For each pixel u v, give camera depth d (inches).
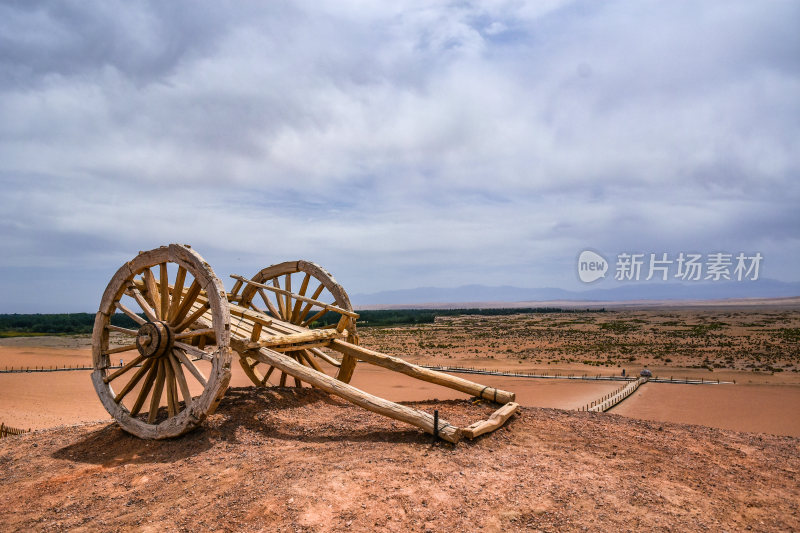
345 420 326.6
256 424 322.0
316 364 468.4
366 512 189.9
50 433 368.5
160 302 372.8
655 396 1328.7
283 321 472.7
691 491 217.0
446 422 280.2
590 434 297.4
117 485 250.4
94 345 376.5
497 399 353.4
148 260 352.5
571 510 193.8
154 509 212.4
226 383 297.6
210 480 238.2
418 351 2736.2
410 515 188.1
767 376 1663.4
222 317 299.6
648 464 250.1
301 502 197.8
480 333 4133.9
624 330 4183.1
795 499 212.1
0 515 223.5
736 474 240.2
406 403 373.7
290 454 264.1
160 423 328.8
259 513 193.6
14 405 1237.7
